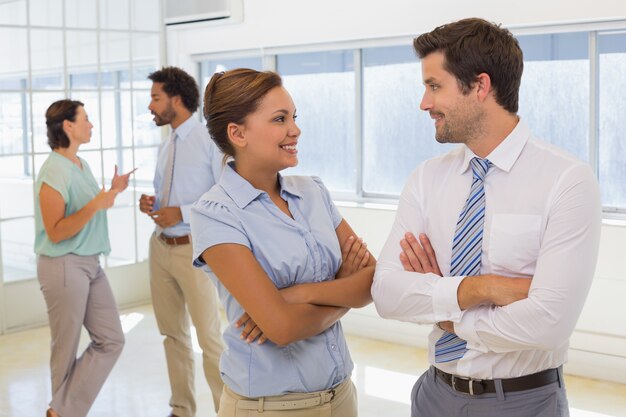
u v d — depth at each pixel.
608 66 4.66
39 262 3.94
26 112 5.76
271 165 2.09
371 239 5.44
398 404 4.30
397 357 5.11
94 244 3.98
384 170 5.70
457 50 1.93
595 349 4.62
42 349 5.39
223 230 2.05
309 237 2.13
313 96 5.99
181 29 6.44
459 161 2.10
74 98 6.02
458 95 1.96
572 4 4.44
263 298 2.00
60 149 3.95
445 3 4.91
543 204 1.93
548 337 1.87
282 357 2.08
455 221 2.06
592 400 4.33
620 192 4.72
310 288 2.07
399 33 5.16
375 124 5.70
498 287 1.91
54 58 5.89
